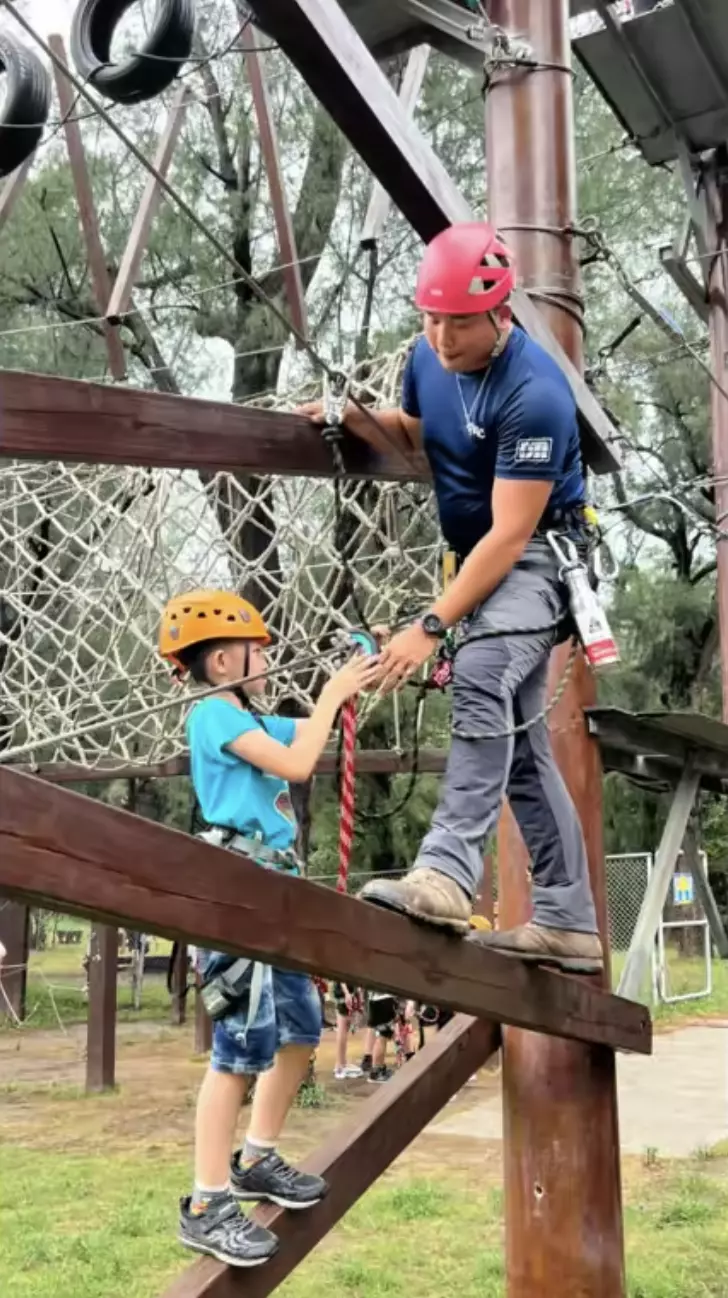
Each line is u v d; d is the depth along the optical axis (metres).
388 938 1.99
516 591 2.36
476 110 10.70
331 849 14.45
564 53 3.48
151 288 11.05
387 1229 5.76
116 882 1.49
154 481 7.46
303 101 10.70
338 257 11.09
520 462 2.26
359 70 2.65
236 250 10.89
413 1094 2.90
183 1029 12.55
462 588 2.26
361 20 3.39
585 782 3.36
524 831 2.58
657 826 16.59
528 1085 3.22
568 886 2.53
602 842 3.43
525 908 3.27
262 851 2.39
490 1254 5.30
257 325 10.88
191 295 11.09
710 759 4.19
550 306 3.36
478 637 2.32
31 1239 5.53
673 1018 12.57
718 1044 11.01
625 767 4.14
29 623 8.73
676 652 15.95
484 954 2.29
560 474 2.30
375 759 8.04
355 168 10.99
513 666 2.30
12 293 11.08
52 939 24.62
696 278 6.82
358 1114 2.80
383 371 5.54
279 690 6.93
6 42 3.71
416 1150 7.30
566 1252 3.14
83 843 1.45
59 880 1.41
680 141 6.30
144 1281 5.04
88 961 9.45
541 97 3.42
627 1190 6.40
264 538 8.40
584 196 11.74
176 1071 9.99
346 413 2.77
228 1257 2.29
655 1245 5.51
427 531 6.45
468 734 2.27
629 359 13.16
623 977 3.44
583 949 2.52
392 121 2.73
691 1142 7.41
